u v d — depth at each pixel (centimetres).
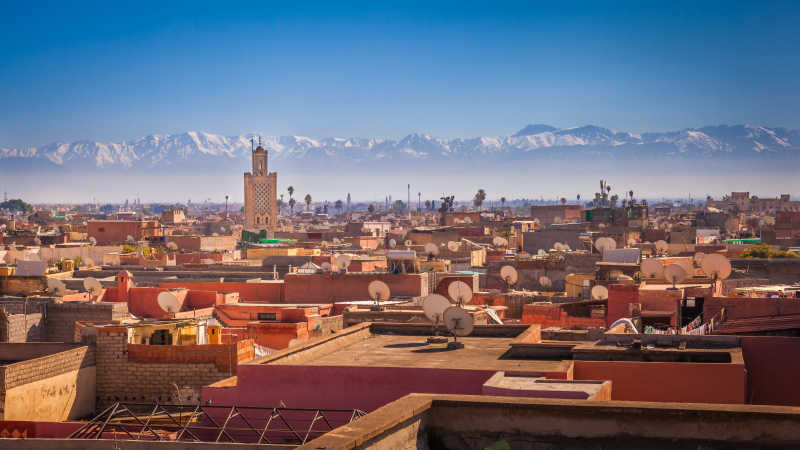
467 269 8156
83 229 16488
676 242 12675
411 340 2423
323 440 855
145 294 5000
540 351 2056
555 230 11250
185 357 2916
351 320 3294
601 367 1823
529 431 988
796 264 6650
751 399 1933
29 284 5447
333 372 1866
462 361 2014
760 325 2902
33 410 2661
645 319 3784
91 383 2912
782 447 909
